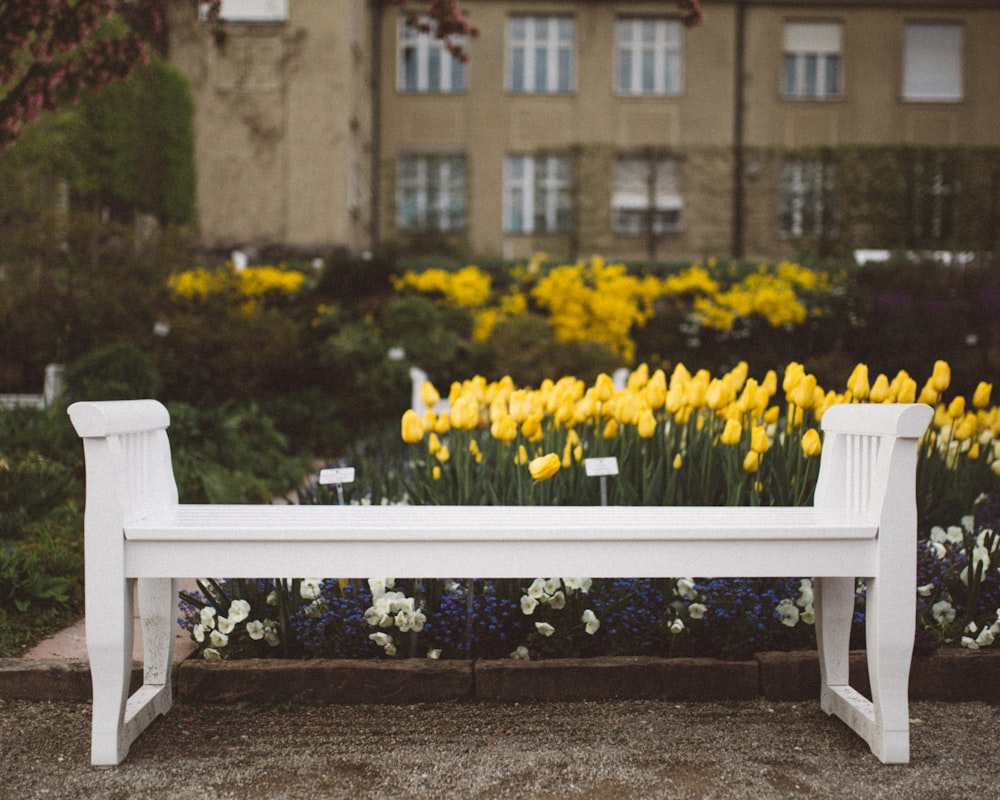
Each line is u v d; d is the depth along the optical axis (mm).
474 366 10367
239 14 16797
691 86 20453
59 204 11062
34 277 9266
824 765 2381
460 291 12078
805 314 12492
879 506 2428
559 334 11875
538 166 20609
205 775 2311
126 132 12258
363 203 19047
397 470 4219
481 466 3445
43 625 3379
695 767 2363
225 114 16812
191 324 8969
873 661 2439
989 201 20266
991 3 20406
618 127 20484
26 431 5656
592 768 2354
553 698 2811
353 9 17641
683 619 2959
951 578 3203
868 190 20344
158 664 2734
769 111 20516
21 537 4324
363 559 2344
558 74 20719
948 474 3832
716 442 3578
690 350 12586
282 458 7105
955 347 11555
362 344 9734
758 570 2396
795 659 2854
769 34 20438
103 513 2348
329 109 16828
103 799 2182
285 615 2910
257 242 16797
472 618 2947
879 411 2490
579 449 3369
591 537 2352
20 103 4824
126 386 6504
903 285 13758
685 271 15281
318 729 2604
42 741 2508
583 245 20391
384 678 2785
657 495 3381
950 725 2666
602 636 3012
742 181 20422
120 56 5094
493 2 20391
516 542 2357
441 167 20406
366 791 2227
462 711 2729
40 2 4555
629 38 20688
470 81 20453
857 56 20500
